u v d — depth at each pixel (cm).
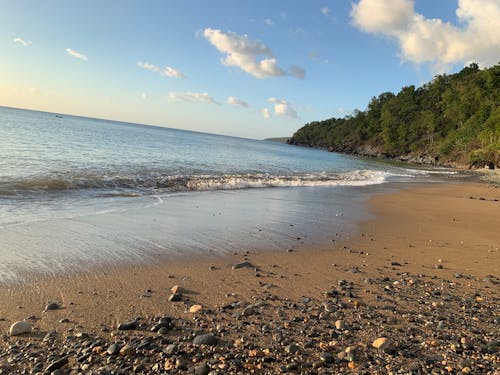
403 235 930
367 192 1833
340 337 373
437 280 587
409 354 342
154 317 398
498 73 8562
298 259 663
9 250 570
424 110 10881
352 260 681
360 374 306
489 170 5434
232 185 1594
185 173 1870
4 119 6612
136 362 310
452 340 373
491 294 529
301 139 19250
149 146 4159
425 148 9706
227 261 622
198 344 344
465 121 8650
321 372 307
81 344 334
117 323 380
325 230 923
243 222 939
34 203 927
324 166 4034
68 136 4066
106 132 6631
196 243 714
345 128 15175
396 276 600
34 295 430
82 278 493
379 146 12181
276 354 334
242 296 476
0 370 288
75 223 775
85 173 1461
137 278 512
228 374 298
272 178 2044
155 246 670
